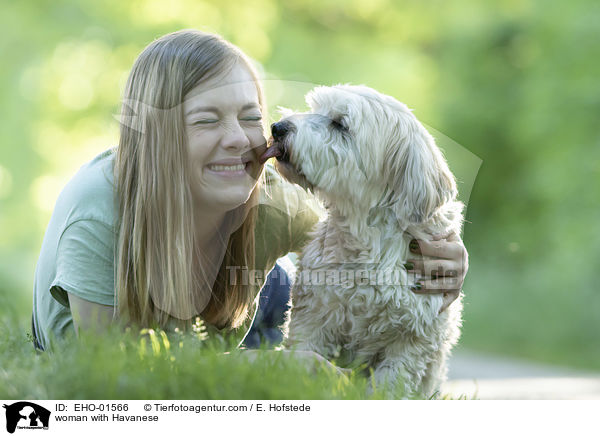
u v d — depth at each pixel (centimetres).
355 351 555
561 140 1933
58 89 1788
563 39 1911
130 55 1694
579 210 1880
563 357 1630
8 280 1692
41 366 415
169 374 398
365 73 1698
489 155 2220
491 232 2209
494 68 2167
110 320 507
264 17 1739
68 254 504
